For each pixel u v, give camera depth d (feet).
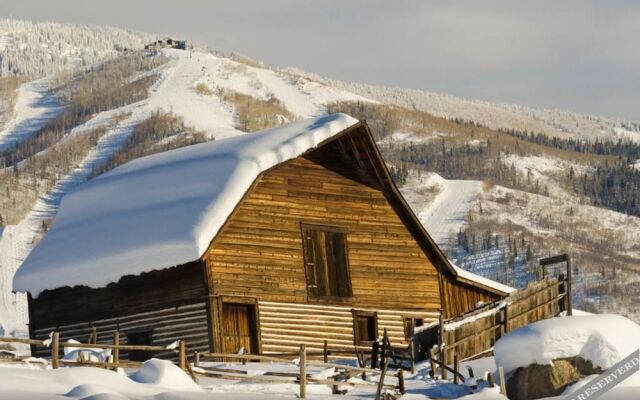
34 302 195.21
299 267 188.03
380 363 169.68
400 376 137.39
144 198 192.65
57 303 192.65
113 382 120.98
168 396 113.80
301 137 188.44
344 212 195.42
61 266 187.52
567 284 187.73
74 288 190.90
